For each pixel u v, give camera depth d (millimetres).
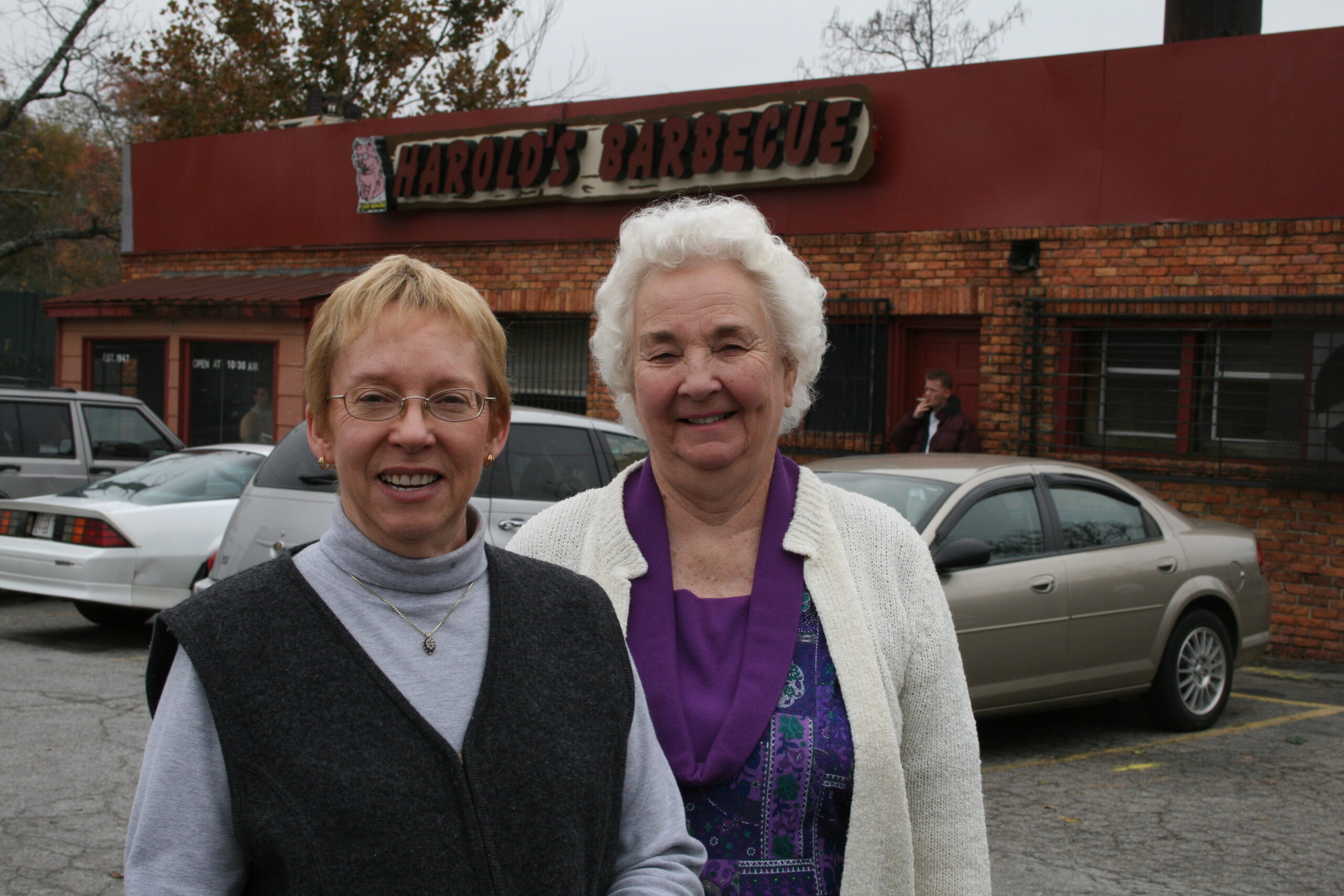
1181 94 9461
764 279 2154
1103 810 5453
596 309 2299
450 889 1503
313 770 1490
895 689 2072
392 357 1677
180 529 8227
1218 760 6371
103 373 15883
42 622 9531
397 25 25250
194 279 15859
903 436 10211
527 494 7301
